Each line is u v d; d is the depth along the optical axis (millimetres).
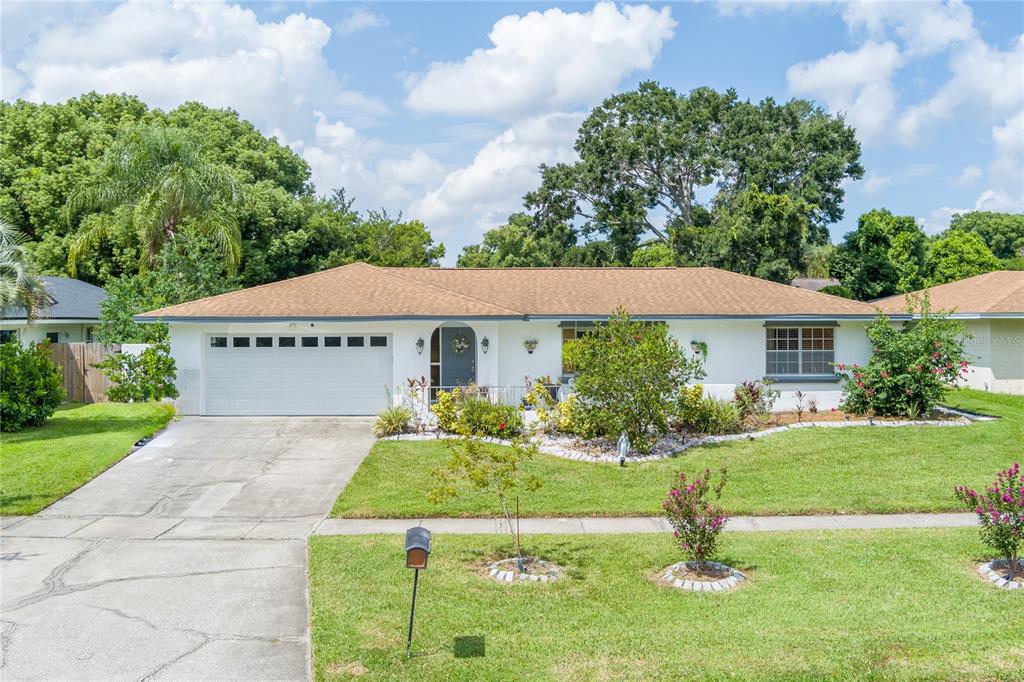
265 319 19625
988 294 26172
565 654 7164
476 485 10016
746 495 13367
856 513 12516
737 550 10414
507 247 45656
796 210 39812
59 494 13438
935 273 45312
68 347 22516
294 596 8875
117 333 24438
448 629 7746
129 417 19609
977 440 17203
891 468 15039
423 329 20328
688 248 45781
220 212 30812
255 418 20141
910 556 10102
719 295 22859
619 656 7109
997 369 24922
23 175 37531
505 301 22328
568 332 21625
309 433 18297
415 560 7168
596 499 13172
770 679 6629
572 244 50406
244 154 41719
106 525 11922
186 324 20484
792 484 14016
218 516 12430
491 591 8859
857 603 8406
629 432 16094
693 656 7086
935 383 19312
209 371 20625
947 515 12406
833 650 7168
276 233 38406
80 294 30625
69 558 10312
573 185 48656
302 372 20531
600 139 47594
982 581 9148
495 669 6863
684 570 9430
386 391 20312
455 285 24109
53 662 7148
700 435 17766
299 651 7398
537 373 21625
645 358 15961
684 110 47594
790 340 22000
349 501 13148
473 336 23734
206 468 15336
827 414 20391
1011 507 9094
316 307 20297
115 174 30328
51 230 37156
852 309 21734
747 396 19219
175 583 9320
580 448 16578
